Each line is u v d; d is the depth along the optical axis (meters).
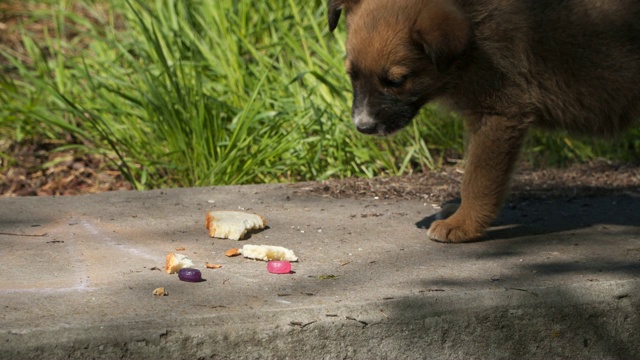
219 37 8.34
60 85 8.06
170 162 7.19
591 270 4.51
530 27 4.98
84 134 7.46
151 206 5.77
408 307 3.97
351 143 7.41
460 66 4.95
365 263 4.62
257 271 4.44
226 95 7.88
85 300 3.92
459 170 7.08
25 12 9.57
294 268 4.51
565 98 5.13
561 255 4.81
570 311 4.19
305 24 8.80
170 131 7.14
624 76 5.12
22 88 8.47
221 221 5.11
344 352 3.88
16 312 3.73
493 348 4.11
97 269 4.41
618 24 5.06
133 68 8.08
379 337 3.91
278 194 6.20
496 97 4.99
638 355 4.36
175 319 3.70
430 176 6.86
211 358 3.70
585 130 5.33
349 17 5.21
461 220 5.11
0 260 4.51
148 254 4.71
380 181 6.65
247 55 8.47
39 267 4.41
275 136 7.26
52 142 7.83
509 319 4.10
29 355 3.51
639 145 7.75
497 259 4.73
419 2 4.86
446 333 4.01
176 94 7.27
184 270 4.25
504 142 5.05
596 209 5.92
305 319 3.82
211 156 7.18
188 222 5.39
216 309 3.83
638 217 5.70
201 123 7.07
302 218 5.55
